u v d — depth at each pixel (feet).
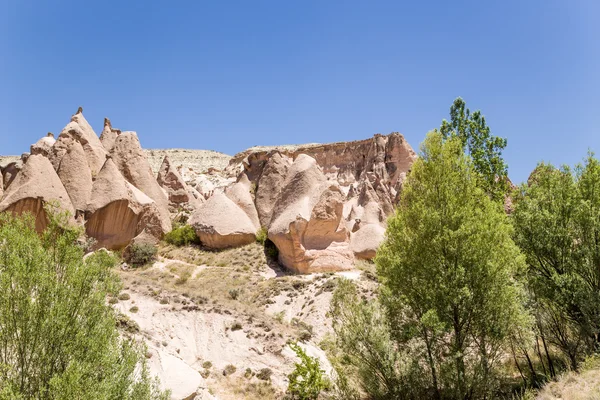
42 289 31.94
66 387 28.12
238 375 61.87
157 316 69.72
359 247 125.29
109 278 38.58
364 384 56.44
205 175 280.10
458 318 53.57
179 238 128.57
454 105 108.27
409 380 53.16
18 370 30.89
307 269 110.83
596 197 67.56
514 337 58.34
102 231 121.39
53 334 31.30
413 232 59.00
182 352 64.13
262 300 94.89
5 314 30.40
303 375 58.23
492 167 103.65
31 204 111.75
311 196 130.00
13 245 32.22
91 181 129.18
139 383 37.68
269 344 68.49
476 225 54.65
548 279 64.75
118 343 41.29
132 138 151.94
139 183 144.56
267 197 146.30
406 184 63.21
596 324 59.06
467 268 53.93
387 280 60.18
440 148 61.62
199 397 53.47
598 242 64.69
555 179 71.00
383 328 56.13
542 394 49.14
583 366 53.06
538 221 67.62
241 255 121.19
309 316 84.74
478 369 51.65
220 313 74.08
